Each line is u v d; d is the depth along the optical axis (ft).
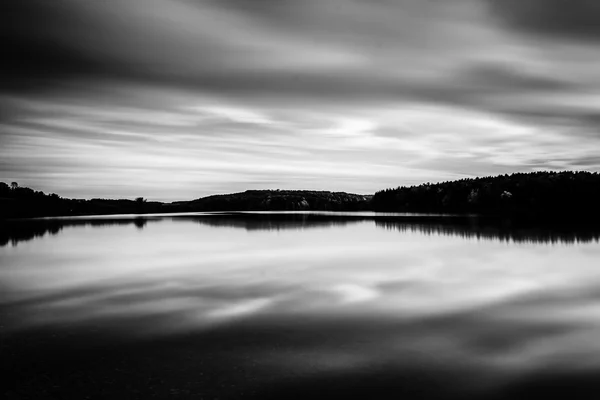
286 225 325.62
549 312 64.54
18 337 54.03
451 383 40.11
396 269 107.86
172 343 51.37
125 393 38.70
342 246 167.12
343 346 49.80
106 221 400.26
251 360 45.75
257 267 113.80
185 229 282.97
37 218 472.44
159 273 104.53
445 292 78.89
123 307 69.41
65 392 39.01
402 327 57.16
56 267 115.75
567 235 193.98
